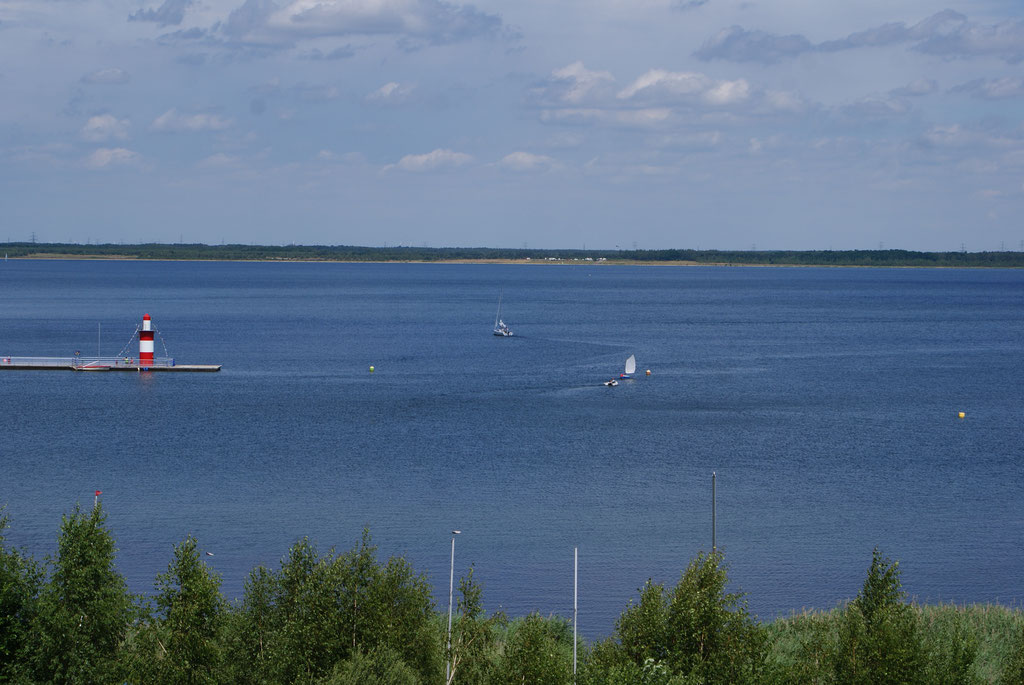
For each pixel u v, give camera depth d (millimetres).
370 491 179375
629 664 78062
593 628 119938
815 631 94062
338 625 81312
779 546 150500
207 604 83625
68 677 82188
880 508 172625
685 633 82000
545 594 130375
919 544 152875
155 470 194250
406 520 161625
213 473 192125
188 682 79875
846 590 132375
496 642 95625
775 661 87625
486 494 178375
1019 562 144875
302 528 155875
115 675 81562
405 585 85625
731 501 175000
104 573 86625
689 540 152875
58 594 84625
